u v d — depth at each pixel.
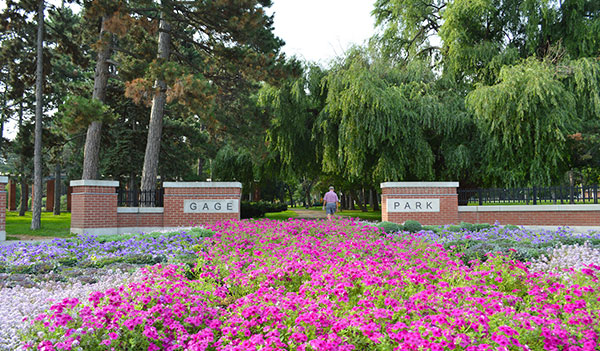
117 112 26.62
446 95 19.33
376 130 17.38
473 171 18.48
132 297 4.06
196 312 3.88
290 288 5.15
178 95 15.12
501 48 20.78
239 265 6.39
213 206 15.68
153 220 15.70
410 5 23.75
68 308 3.63
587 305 4.00
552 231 11.40
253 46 19.84
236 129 21.17
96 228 14.57
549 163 16.25
